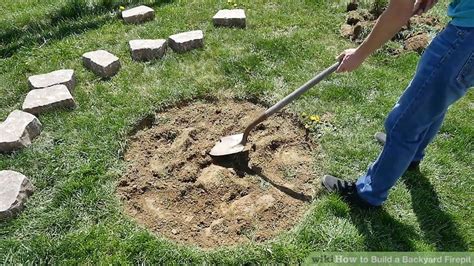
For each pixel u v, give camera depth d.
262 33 2.91
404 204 1.93
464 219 1.89
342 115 2.32
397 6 1.37
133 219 1.84
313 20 3.05
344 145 2.16
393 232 1.82
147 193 1.96
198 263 1.69
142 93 2.44
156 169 2.05
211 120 2.34
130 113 2.30
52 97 2.34
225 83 2.51
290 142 2.22
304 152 2.17
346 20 3.04
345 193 1.92
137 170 2.06
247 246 1.74
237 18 2.96
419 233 1.83
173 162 2.08
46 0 3.30
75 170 2.01
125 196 1.94
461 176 2.05
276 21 3.03
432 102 1.51
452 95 1.49
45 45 2.82
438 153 2.15
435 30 2.93
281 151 2.17
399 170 1.71
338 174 2.04
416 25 2.96
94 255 1.70
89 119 2.27
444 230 1.84
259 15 3.09
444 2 3.27
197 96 2.46
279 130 2.28
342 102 2.41
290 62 2.68
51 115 2.29
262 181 2.02
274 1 3.25
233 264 1.68
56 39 2.86
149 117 2.33
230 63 2.64
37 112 2.30
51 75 2.50
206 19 3.04
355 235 1.79
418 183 2.02
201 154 2.13
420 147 1.92
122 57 2.70
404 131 1.60
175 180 2.02
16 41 2.86
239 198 1.95
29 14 3.06
